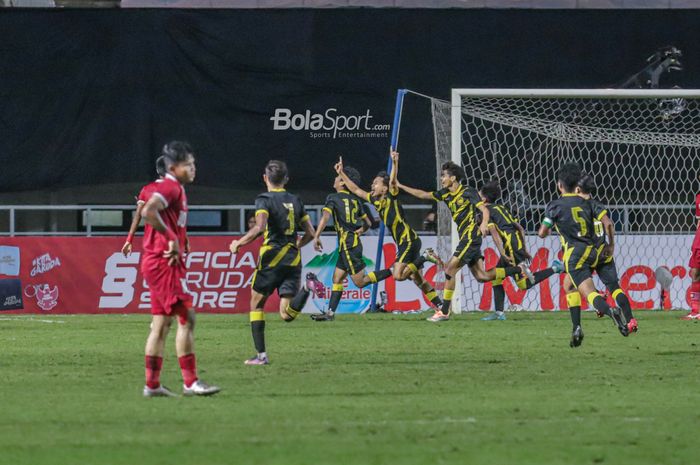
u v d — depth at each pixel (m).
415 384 30.56
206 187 63.75
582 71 64.44
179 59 63.34
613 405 26.61
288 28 63.72
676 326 50.81
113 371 33.78
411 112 63.88
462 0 67.69
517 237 54.16
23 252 59.81
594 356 38.06
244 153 63.72
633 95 59.50
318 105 63.81
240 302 60.66
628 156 65.75
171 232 26.94
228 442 21.83
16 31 62.66
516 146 65.25
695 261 55.56
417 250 53.69
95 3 74.38
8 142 62.75
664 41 64.56
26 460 20.27
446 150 62.88
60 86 62.88
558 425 23.80
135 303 60.34
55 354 38.78
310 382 30.95
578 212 39.53
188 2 67.56
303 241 35.62
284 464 19.84
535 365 35.31
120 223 63.81
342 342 43.12
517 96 59.12
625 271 62.06
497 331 48.09
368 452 20.84
